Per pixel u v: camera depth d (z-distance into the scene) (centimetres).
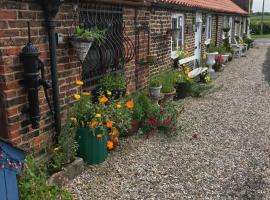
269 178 458
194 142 582
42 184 343
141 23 692
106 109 498
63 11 440
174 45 992
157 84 732
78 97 458
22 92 382
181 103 836
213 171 475
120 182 438
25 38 380
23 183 327
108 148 509
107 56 563
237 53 1922
